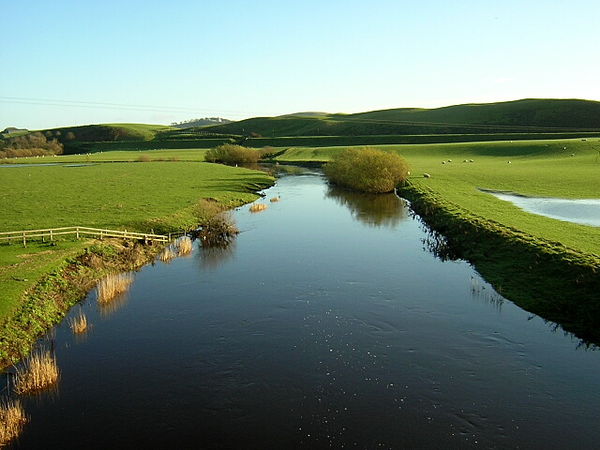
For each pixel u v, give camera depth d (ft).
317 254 111.75
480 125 579.48
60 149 600.80
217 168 311.68
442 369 58.85
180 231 138.82
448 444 45.47
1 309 70.18
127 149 602.03
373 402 52.29
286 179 277.23
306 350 64.34
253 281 93.09
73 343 67.72
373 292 85.61
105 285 88.17
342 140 506.89
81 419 50.14
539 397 52.70
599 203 153.48
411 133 575.38
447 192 182.19
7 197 190.19
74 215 149.69
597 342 64.75
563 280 80.38
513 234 107.04
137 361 62.18
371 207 178.50
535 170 238.68
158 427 48.60
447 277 93.35
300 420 49.42
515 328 69.87
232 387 55.67
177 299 84.33
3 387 56.39
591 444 45.21
